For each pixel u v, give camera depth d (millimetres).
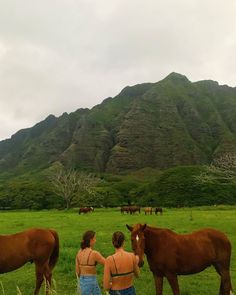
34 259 11898
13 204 119438
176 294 10133
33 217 56625
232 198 106812
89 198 116000
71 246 22141
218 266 10945
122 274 7289
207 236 10828
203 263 10508
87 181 121000
